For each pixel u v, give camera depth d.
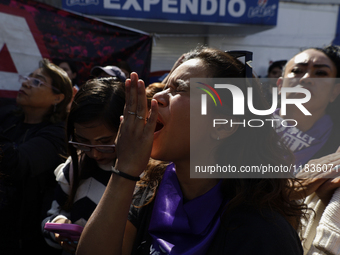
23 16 2.31
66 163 1.41
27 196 1.60
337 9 5.76
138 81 0.67
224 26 5.02
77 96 1.20
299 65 1.47
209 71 0.74
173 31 5.53
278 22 5.68
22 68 2.33
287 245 0.63
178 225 0.74
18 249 1.61
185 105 0.70
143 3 4.61
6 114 2.13
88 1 4.41
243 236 0.65
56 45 2.47
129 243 0.87
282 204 0.76
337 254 0.87
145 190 0.92
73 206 1.26
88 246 0.69
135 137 0.68
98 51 2.65
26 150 1.57
